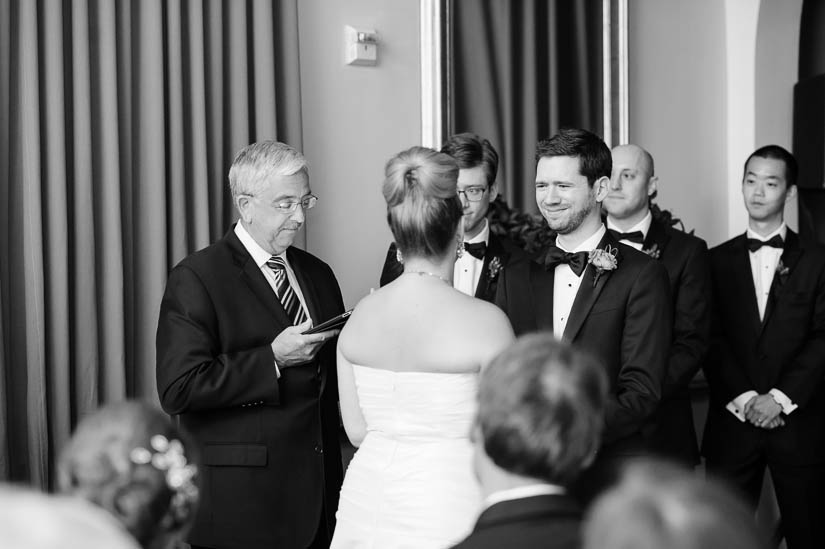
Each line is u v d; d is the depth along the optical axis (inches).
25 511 36.9
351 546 87.2
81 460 50.8
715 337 160.1
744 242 162.9
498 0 186.2
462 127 184.2
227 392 107.5
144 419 52.6
